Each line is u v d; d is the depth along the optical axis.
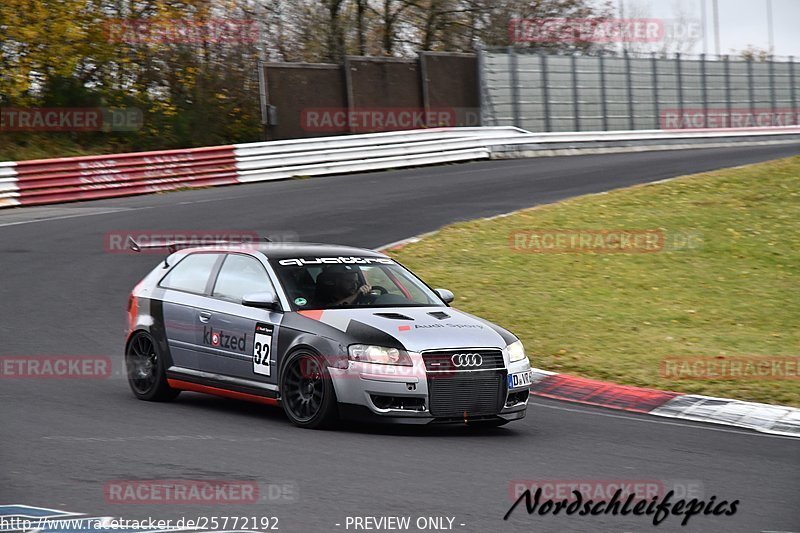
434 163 107.38
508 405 27.73
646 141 133.75
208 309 30.20
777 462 25.47
